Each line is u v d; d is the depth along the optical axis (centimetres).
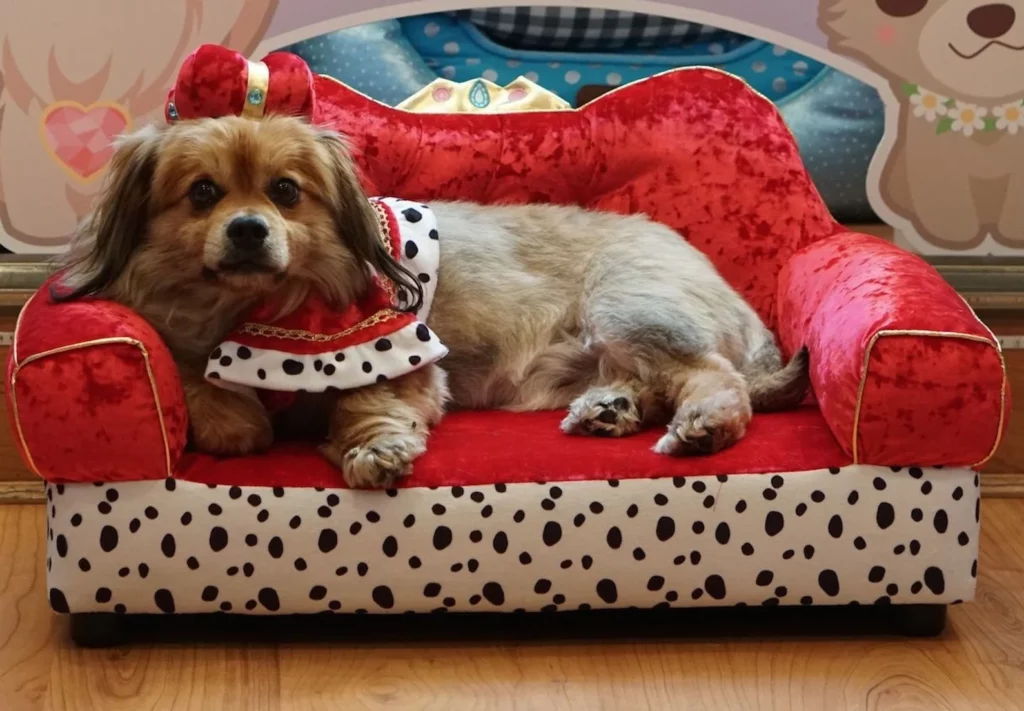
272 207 116
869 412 114
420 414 121
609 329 129
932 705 112
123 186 118
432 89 148
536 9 156
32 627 121
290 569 114
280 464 116
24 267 148
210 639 119
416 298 126
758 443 118
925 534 116
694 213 141
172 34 146
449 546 114
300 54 155
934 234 157
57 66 146
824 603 117
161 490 113
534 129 141
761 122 142
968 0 149
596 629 121
